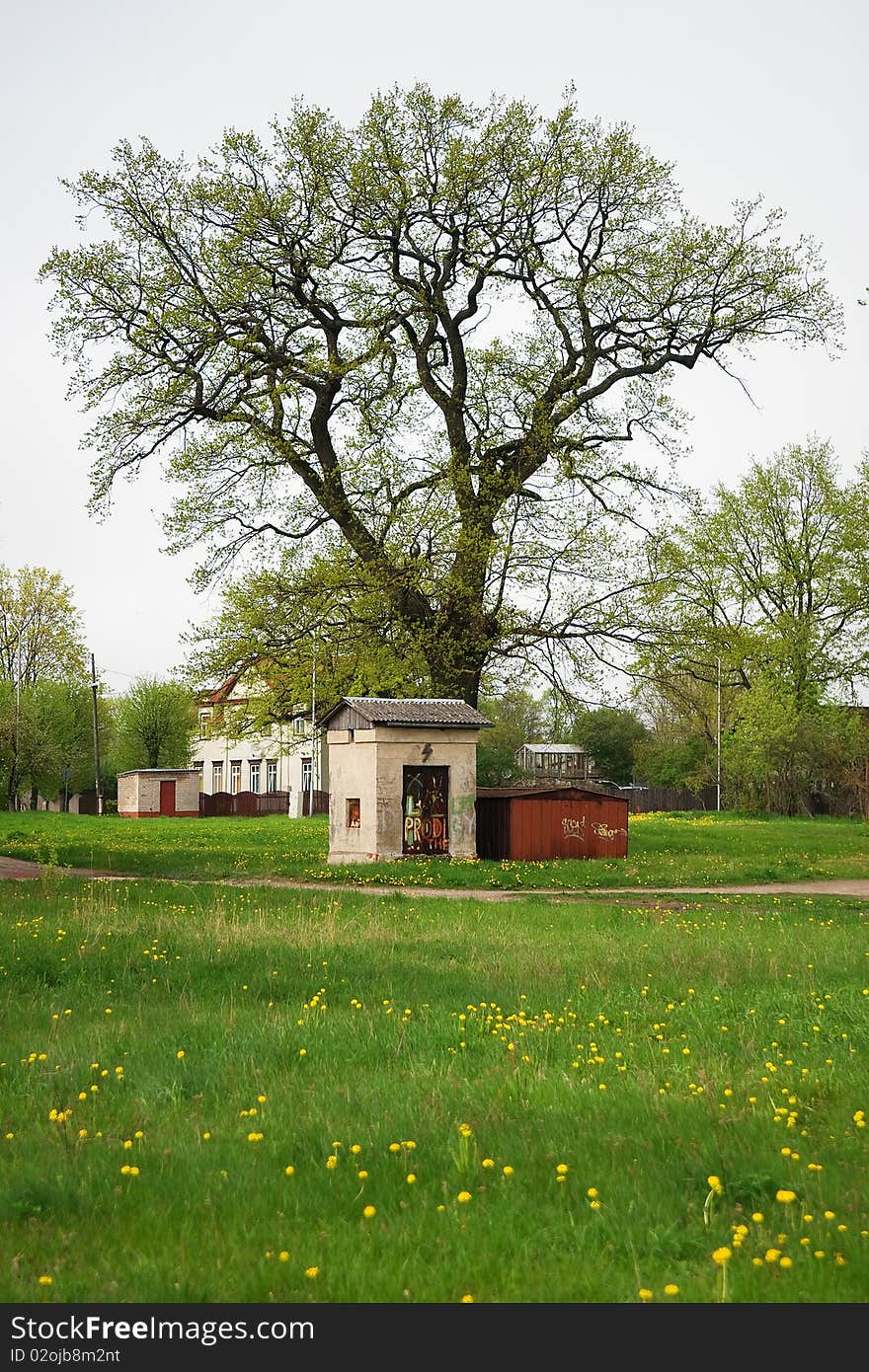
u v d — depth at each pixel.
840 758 64.44
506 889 27.36
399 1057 9.66
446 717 33.50
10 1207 6.22
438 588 35.25
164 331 34.66
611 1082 8.71
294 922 18.12
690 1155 6.95
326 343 37.56
